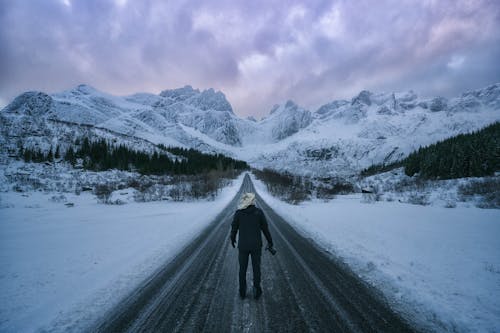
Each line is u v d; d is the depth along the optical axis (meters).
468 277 4.23
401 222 10.32
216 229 9.45
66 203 18.55
